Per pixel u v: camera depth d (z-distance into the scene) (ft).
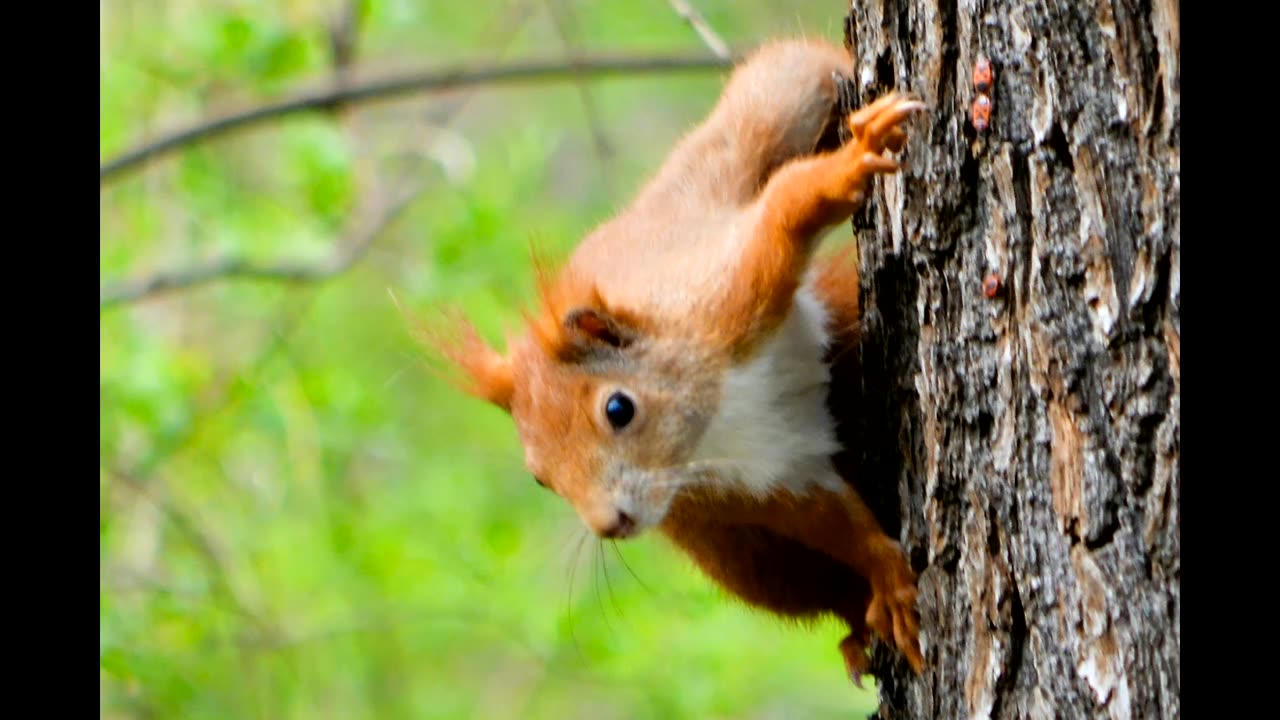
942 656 21.50
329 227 53.93
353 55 51.01
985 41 20.31
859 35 23.56
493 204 51.13
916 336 22.16
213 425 53.26
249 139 59.06
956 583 21.29
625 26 58.13
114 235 55.06
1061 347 19.24
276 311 58.49
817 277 26.48
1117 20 18.75
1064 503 19.24
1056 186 19.39
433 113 63.46
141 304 60.49
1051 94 19.38
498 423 59.88
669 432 25.45
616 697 62.18
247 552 55.72
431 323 48.16
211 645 51.96
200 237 54.65
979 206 20.71
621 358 25.86
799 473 24.95
